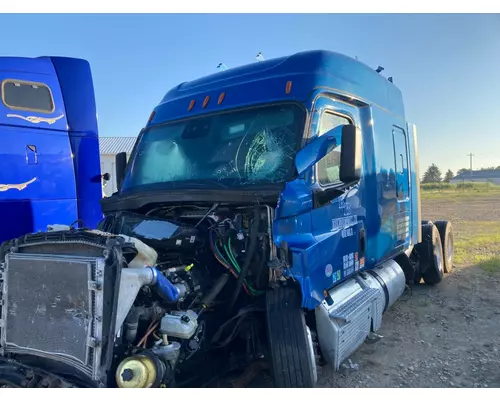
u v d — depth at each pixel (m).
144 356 2.92
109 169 12.32
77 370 2.98
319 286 3.92
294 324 3.56
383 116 5.80
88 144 7.08
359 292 4.69
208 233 3.89
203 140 4.56
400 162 6.36
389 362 4.83
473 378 4.41
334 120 4.60
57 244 3.20
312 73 4.39
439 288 7.78
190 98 5.02
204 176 4.33
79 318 2.95
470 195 39.50
